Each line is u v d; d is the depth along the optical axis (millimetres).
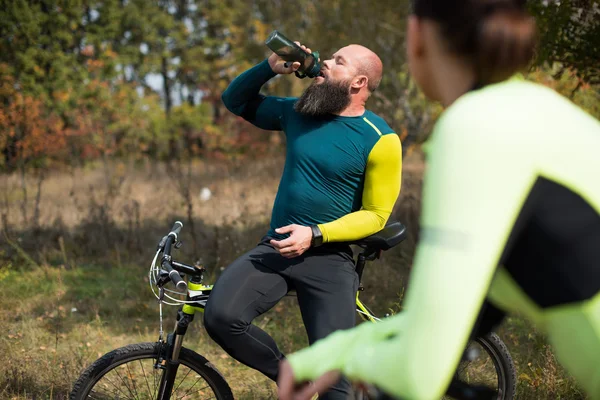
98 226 7387
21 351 4137
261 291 2613
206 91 22656
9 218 8141
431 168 919
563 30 4434
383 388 951
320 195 2680
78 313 5074
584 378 964
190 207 6852
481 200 868
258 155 16453
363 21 14305
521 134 899
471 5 961
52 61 17328
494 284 1002
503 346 2994
